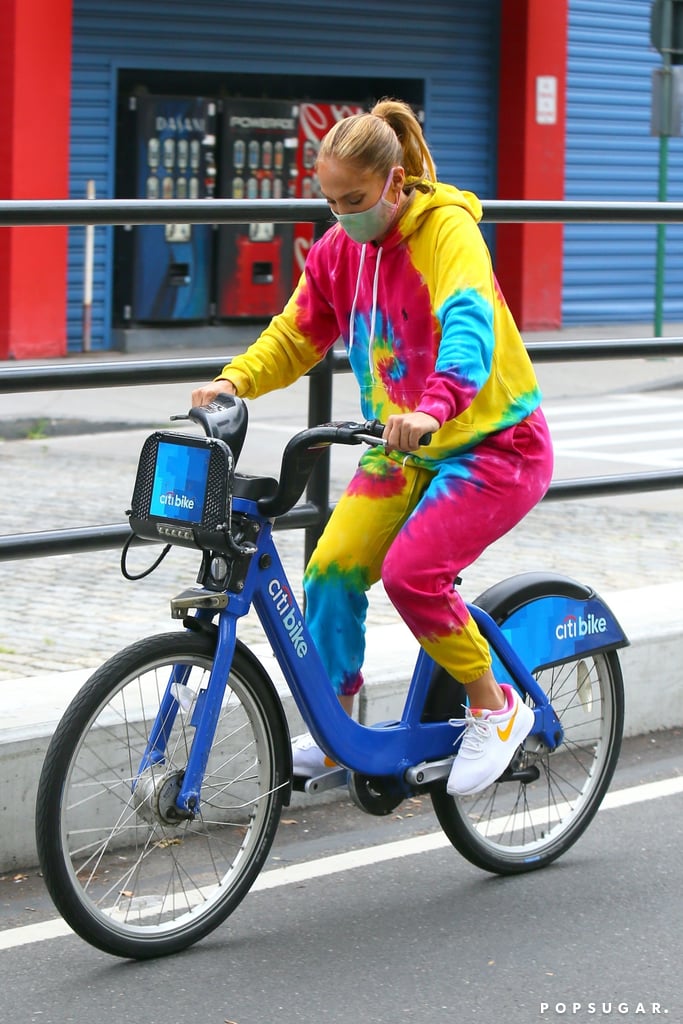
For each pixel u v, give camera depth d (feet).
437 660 36.17
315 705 35.04
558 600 40.19
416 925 36.52
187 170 152.87
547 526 78.13
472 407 35.35
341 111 160.86
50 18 137.39
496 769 36.58
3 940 35.22
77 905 32.83
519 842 40.27
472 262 33.63
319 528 46.93
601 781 41.39
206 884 36.52
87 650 52.95
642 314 183.73
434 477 36.19
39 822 32.22
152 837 36.55
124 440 101.65
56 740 32.30
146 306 151.02
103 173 148.15
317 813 43.96
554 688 41.60
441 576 35.12
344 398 126.41
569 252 175.94
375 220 33.73
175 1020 31.68
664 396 137.59
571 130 175.52
